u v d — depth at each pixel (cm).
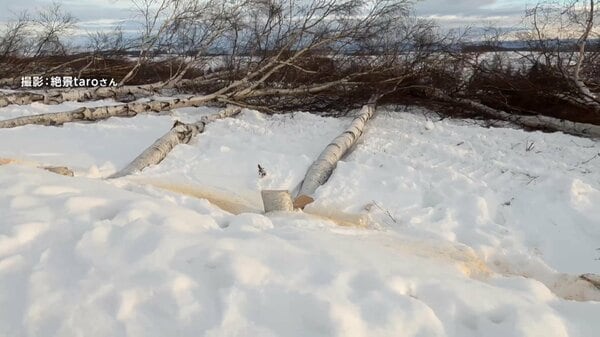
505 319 308
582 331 305
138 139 909
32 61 1570
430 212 596
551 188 648
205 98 1216
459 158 805
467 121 1171
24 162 688
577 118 1101
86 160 775
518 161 797
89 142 873
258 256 346
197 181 694
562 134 1002
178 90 1486
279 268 333
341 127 1050
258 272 322
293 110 1270
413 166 748
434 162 791
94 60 1541
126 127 980
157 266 322
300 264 341
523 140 938
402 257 399
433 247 467
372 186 677
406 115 1203
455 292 325
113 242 348
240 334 273
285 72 1338
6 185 440
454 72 1299
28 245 347
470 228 554
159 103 1155
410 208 609
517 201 630
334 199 626
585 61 1118
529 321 300
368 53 1330
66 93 1254
